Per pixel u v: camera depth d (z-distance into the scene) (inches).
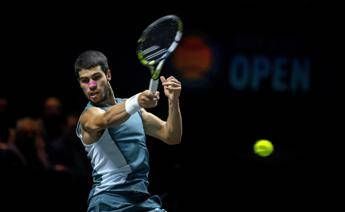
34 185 861.8
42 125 950.4
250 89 1243.8
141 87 1182.9
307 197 1122.7
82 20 1179.9
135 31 1194.0
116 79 1177.4
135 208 495.2
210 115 1221.1
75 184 904.9
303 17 1256.8
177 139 519.8
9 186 841.5
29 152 872.3
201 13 1216.8
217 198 1007.0
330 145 1259.8
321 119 1269.7
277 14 1247.5
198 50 1213.1
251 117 1241.4
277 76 1254.9
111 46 1184.8
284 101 1259.8
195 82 1213.1
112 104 499.8
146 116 526.3
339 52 1268.5
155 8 1203.9
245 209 1037.8
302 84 1266.0
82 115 484.4
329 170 1209.4
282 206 1084.5
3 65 1150.3
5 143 881.5
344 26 1263.5
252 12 1236.5
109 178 495.2
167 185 944.3
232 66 1229.1
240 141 1227.2
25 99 1155.3
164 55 485.4
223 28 1226.6
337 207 1136.2
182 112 1210.0
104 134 486.3
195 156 1112.8
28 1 1160.8
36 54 1165.7
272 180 1086.4
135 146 494.6
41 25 1167.6
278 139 1250.0
